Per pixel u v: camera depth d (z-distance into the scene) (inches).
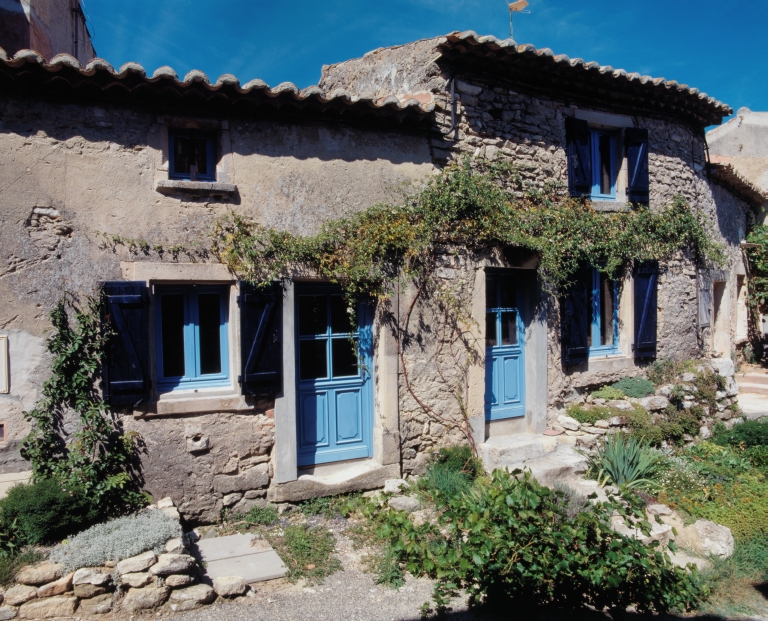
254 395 226.7
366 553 206.8
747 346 524.4
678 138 360.2
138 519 191.5
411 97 278.1
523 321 301.7
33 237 201.3
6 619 159.8
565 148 305.4
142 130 213.5
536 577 167.0
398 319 253.6
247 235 225.9
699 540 222.5
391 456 252.7
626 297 334.3
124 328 207.6
